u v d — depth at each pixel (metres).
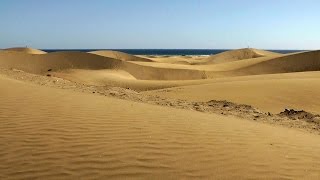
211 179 6.00
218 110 16.41
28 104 10.86
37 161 6.57
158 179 5.95
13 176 6.04
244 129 9.48
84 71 54.66
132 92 22.03
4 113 9.67
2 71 28.98
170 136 8.04
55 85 22.50
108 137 7.80
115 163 6.48
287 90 25.05
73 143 7.40
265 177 6.18
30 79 25.16
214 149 7.33
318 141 9.31
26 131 8.15
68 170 6.22
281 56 75.31
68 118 9.26
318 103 22.12
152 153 6.96
